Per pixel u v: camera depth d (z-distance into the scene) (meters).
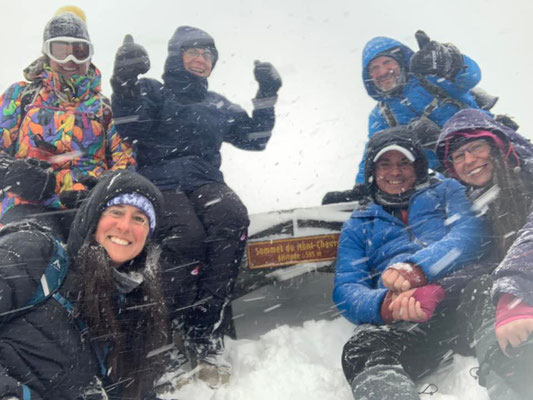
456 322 1.91
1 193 2.08
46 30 2.20
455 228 2.07
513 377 1.57
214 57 2.59
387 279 1.95
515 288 1.61
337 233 2.37
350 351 1.81
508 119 2.49
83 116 2.20
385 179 2.18
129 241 1.55
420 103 2.62
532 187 2.03
